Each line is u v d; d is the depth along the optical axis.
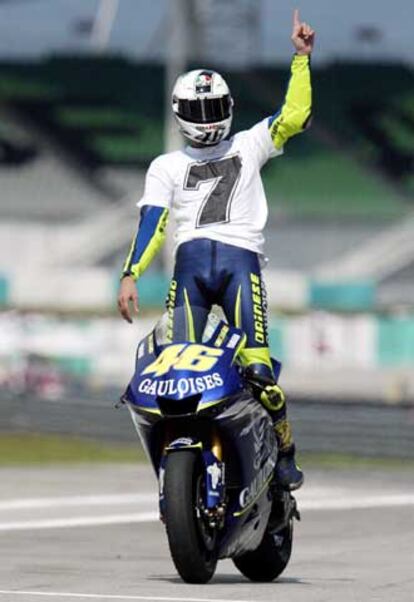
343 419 82.31
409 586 24.25
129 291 23.41
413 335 142.88
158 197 24.17
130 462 68.81
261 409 23.17
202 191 23.98
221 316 24.67
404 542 34.41
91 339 136.62
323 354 140.38
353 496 50.53
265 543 24.92
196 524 22.20
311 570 27.66
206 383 21.86
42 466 64.62
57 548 32.38
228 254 23.66
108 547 32.75
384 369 141.62
